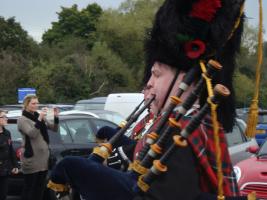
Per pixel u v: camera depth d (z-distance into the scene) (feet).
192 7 7.20
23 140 26.99
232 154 32.96
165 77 7.54
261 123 55.31
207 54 7.25
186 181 6.46
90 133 32.86
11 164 27.04
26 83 117.60
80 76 121.90
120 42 130.62
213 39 7.22
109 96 52.06
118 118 46.88
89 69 123.34
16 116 33.65
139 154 6.99
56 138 30.83
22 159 26.94
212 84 7.54
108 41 132.26
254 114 8.51
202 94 7.08
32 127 26.55
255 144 35.68
